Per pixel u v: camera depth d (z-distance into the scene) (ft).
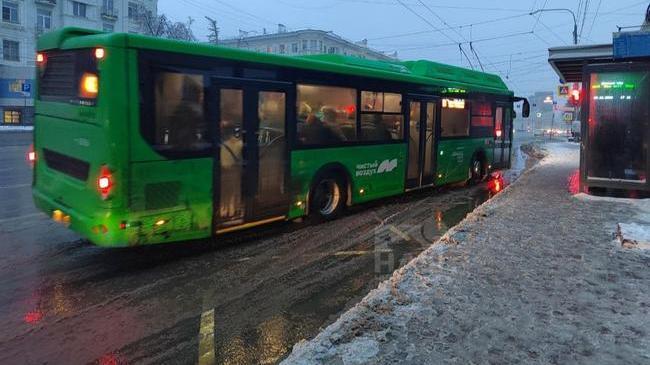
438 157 39.42
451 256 20.20
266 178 24.97
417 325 13.83
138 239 19.77
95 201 19.26
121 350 13.94
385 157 33.37
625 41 34.42
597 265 19.19
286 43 301.22
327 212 29.76
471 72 45.73
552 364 11.89
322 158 28.35
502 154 51.60
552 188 39.86
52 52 21.83
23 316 16.03
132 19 196.65
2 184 40.70
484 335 13.29
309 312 16.69
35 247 23.36
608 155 35.22
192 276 20.03
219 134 22.43
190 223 21.52
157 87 19.99
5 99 159.12
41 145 23.07
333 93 28.86
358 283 19.45
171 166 20.58
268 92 24.76
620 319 14.42
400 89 34.37
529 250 21.15
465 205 36.45
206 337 14.80
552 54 38.78
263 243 24.97
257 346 14.30
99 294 17.98
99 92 18.94
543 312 14.82
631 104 34.60
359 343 12.75
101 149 18.99
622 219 27.30
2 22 157.48
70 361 13.30
